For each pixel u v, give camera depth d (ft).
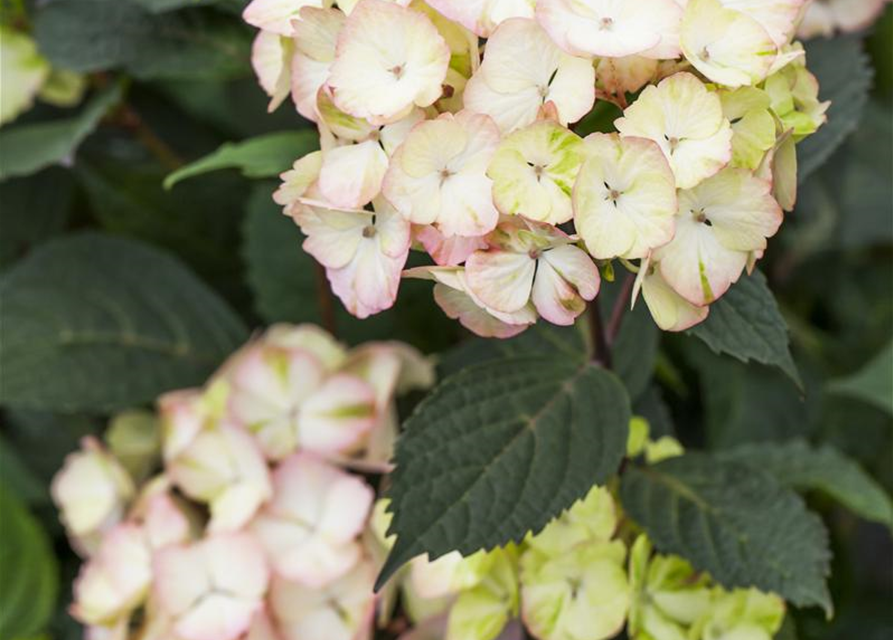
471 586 1.75
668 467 1.79
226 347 2.17
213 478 1.92
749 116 1.53
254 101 2.17
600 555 1.74
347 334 2.16
